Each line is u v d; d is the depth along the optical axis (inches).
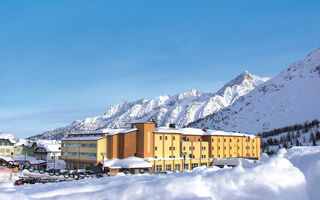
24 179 2042.3
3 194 490.6
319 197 465.4
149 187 485.1
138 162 3275.1
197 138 4239.7
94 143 3467.0
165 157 3612.2
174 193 460.4
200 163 3998.5
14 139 5792.3
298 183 499.2
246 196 470.3
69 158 3870.6
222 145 4360.2
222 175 514.9
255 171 519.8
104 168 3171.8
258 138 4945.9
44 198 488.7
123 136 3452.3
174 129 4074.8
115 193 484.7
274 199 459.8
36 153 5132.9
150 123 3533.5
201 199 433.1
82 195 488.1
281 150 805.9
